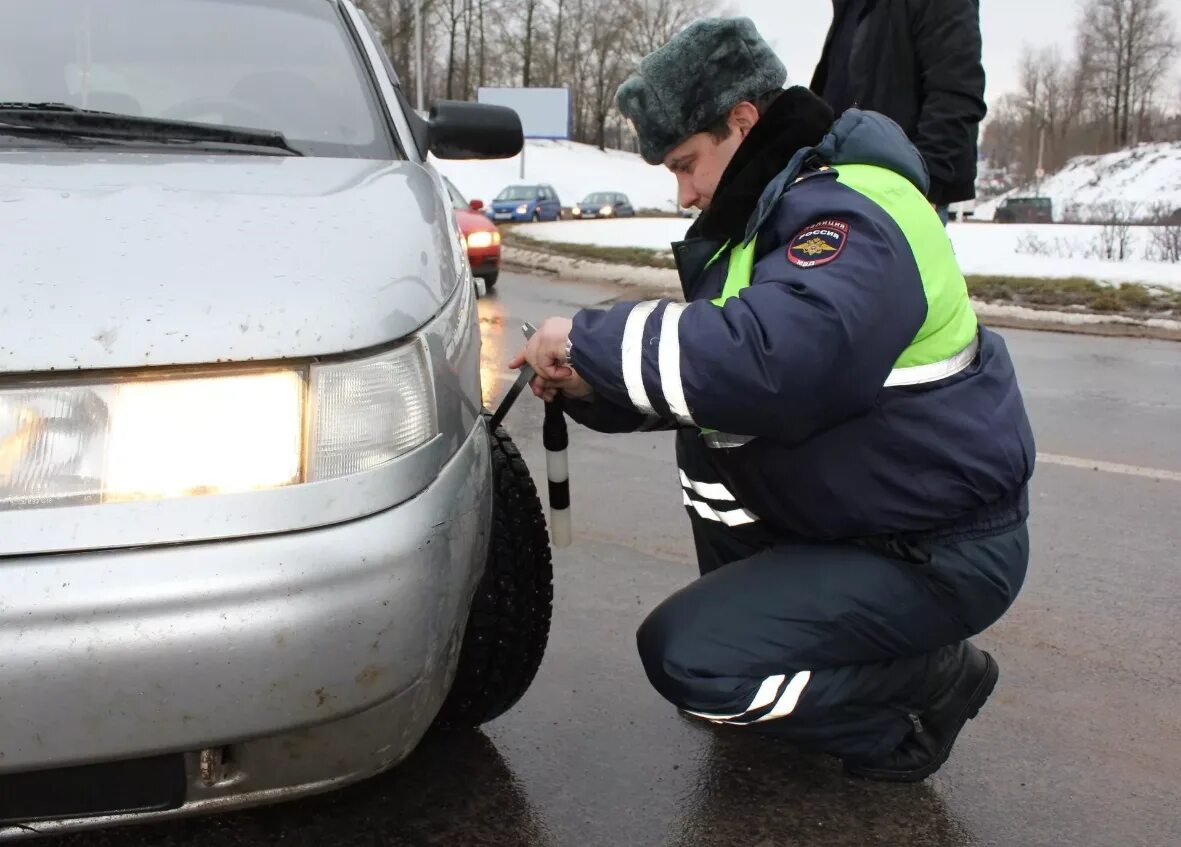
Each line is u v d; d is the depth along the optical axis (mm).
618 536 3650
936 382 1861
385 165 2244
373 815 2029
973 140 3225
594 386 1835
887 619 1968
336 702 1417
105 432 1378
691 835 2012
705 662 1948
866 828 2049
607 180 57781
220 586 1347
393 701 1486
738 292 1840
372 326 1512
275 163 2109
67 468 1362
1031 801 2145
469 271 2057
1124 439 5078
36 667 1293
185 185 1831
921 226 1820
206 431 1403
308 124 2451
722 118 1930
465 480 1624
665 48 1952
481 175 52625
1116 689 2604
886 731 2082
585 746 2307
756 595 1980
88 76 2424
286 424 1433
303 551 1391
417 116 2846
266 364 1438
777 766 2260
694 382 1705
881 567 1960
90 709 1317
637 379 1748
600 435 5141
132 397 1391
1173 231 11969
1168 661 2754
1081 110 84125
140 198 1718
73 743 1324
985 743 2357
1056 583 3252
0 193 1688
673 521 3822
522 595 2094
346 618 1399
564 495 2105
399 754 1591
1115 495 4156
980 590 1970
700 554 2449
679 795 2141
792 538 2080
